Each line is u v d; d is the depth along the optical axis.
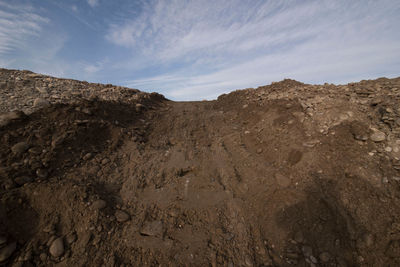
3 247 2.07
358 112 3.69
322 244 2.41
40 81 5.41
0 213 2.25
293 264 2.36
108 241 2.45
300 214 2.75
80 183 3.00
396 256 2.01
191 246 2.53
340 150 3.23
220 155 4.45
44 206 2.55
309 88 5.59
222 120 6.34
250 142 4.74
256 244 2.62
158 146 4.73
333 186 2.82
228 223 2.90
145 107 6.39
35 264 2.11
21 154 3.04
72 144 3.65
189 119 6.37
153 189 3.45
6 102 3.97
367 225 2.30
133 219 2.82
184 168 4.02
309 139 3.77
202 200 3.27
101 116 4.72
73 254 2.24
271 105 5.69
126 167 3.81
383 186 2.51
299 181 3.17
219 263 2.38
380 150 2.89
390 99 3.53
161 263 2.32
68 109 4.27
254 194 3.29
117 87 7.14
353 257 2.21
